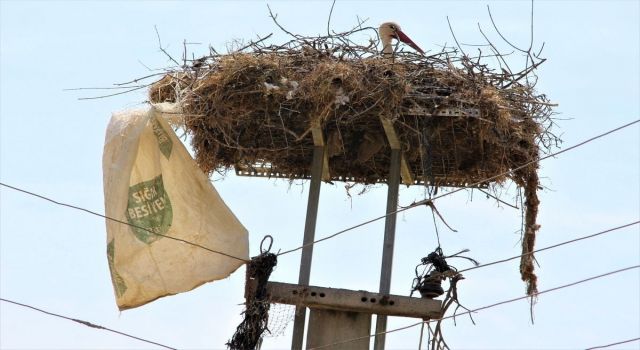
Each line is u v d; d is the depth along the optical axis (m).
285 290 14.23
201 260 14.15
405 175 15.86
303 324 14.39
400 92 14.34
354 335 14.39
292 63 14.65
